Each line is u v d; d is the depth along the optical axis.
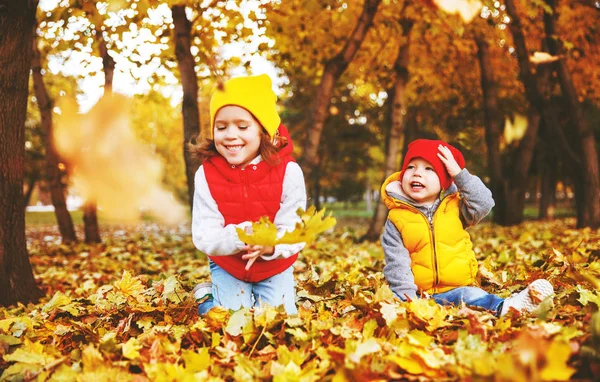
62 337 2.81
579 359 1.90
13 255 4.15
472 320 2.34
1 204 4.09
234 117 2.85
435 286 3.20
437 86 12.34
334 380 1.91
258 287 3.04
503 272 3.97
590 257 4.43
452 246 3.19
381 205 9.81
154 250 8.86
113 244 9.74
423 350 2.05
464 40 10.65
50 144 9.12
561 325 2.39
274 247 2.77
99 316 3.31
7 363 2.41
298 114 22.48
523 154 12.77
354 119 21.48
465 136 6.98
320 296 3.49
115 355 2.26
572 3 9.95
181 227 21.27
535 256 5.19
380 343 2.20
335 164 26.56
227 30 6.70
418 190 3.20
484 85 11.73
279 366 2.05
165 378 1.98
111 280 5.76
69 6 5.07
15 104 4.10
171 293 3.36
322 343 2.42
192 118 6.38
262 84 2.93
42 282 5.73
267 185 2.97
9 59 4.03
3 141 4.08
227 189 2.96
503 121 12.02
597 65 11.43
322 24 8.60
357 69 10.09
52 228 20.41
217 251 2.82
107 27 5.56
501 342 2.22
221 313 2.64
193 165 6.36
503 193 12.57
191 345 2.48
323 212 2.10
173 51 6.63
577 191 9.56
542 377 1.58
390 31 9.00
